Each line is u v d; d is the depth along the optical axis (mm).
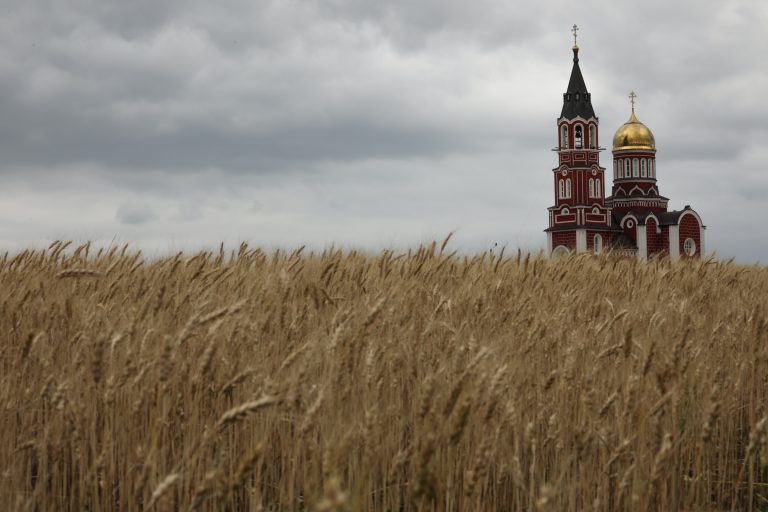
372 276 10141
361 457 5777
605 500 6246
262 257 11273
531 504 6031
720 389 7531
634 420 6684
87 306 7887
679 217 104625
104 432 5961
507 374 6395
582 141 103375
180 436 6230
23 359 6699
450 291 9609
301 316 7641
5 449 6281
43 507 5906
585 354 7582
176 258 9523
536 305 9086
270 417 6047
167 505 4418
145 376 5891
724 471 7242
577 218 102312
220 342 6465
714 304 11000
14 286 8531
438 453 5668
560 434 6523
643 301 10250
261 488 6406
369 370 6125
